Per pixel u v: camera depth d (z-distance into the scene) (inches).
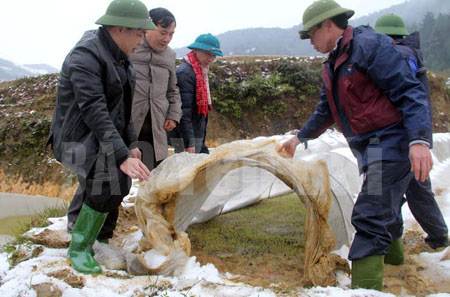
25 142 415.8
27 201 309.0
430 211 132.6
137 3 111.0
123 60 116.3
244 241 149.9
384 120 108.0
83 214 112.3
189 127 193.2
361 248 106.0
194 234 157.2
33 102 463.8
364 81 108.3
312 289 102.1
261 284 109.7
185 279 106.0
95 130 105.0
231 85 506.3
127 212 162.7
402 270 124.6
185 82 191.8
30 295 96.7
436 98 709.3
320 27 112.6
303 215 179.6
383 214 106.3
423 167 97.7
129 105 122.9
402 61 104.3
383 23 149.0
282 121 525.3
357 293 97.8
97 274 108.2
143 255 117.8
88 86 104.7
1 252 134.9
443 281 117.0
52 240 128.6
